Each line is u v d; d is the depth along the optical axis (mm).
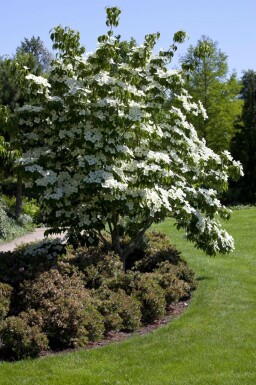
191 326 6180
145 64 7719
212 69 28844
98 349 5457
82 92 6875
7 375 4730
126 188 6922
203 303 7211
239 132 27688
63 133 6988
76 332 5602
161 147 7812
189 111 8297
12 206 20609
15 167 6848
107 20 7402
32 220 19109
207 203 8133
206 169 8383
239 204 25328
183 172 7867
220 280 8602
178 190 7441
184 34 7750
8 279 6723
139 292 6609
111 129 6902
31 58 20719
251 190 25828
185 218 7543
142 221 8086
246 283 8422
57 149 7297
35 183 6930
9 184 22594
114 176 6922
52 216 7461
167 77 7551
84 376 4660
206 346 5457
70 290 6102
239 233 14328
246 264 10117
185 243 12844
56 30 7594
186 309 7012
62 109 7098
